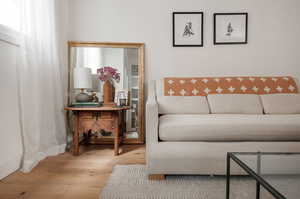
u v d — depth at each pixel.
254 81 2.26
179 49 2.63
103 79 2.30
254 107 2.01
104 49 2.58
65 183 1.43
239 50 2.62
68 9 2.57
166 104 2.03
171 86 2.23
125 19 2.60
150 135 1.60
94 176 1.55
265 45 2.61
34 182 1.45
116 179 1.48
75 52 2.56
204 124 1.60
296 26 2.60
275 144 1.55
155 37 2.62
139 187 1.36
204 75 2.64
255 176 0.72
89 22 2.59
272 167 0.97
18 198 1.23
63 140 2.27
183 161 1.47
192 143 1.57
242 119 1.69
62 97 2.28
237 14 2.58
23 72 1.69
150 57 2.64
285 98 2.03
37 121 1.82
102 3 2.59
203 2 2.59
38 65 1.86
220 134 1.59
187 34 2.61
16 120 1.66
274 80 2.26
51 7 2.07
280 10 2.59
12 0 1.66
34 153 1.80
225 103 2.04
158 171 1.47
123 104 2.45
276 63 2.62
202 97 2.13
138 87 2.61
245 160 1.00
